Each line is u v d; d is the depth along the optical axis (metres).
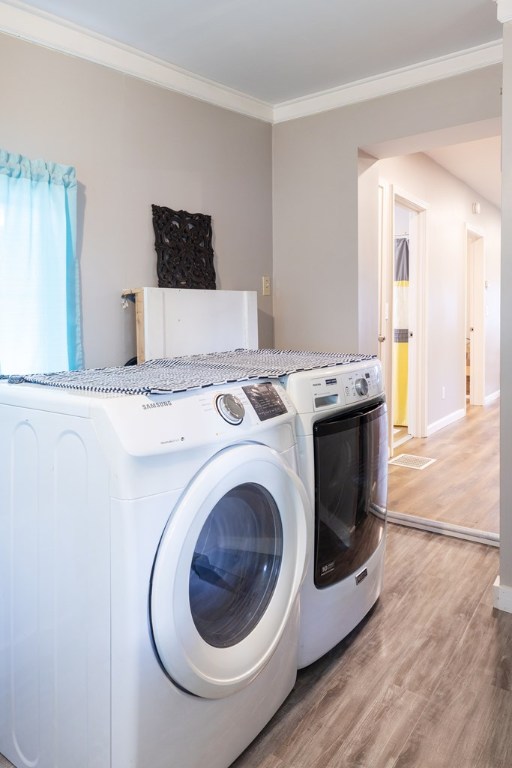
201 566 1.39
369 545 2.13
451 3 2.23
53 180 2.24
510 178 2.12
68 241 2.32
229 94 3.04
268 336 3.43
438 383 5.55
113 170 2.52
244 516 1.52
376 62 2.75
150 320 2.53
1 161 2.08
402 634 2.10
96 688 1.25
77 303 2.37
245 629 1.49
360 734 1.61
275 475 1.51
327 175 3.17
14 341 2.16
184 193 2.85
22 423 1.39
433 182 5.16
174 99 2.78
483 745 1.56
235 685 1.39
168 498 1.22
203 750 1.38
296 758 1.53
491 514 3.21
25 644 1.44
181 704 1.30
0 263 2.10
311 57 2.68
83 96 2.39
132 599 1.17
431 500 3.46
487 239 7.13
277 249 3.42
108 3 2.17
